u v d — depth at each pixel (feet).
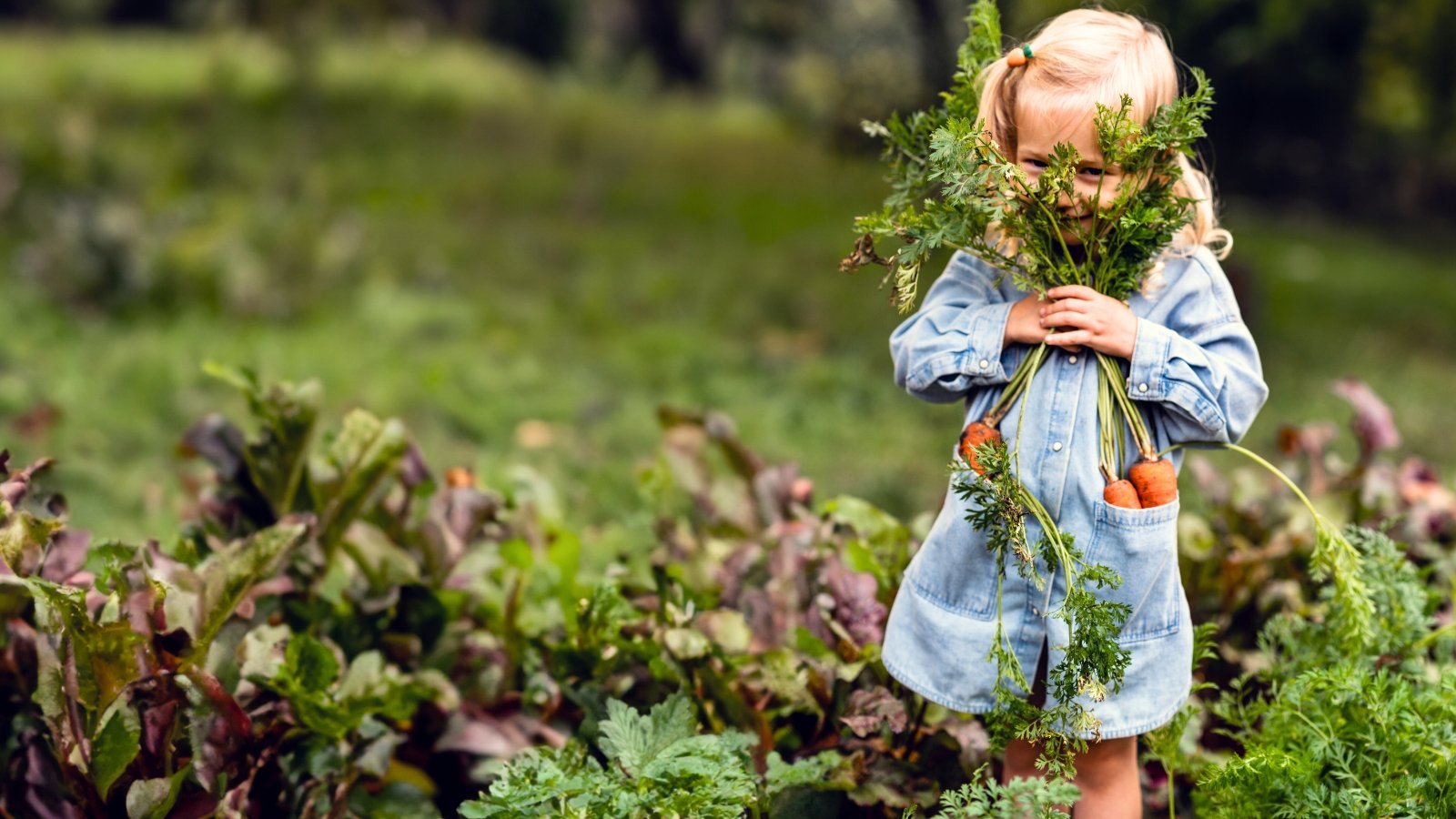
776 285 36.29
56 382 21.84
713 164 60.44
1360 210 61.21
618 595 10.01
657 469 12.07
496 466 19.02
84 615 7.74
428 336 28.14
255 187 43.65
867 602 9.60
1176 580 8.18
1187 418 7.92
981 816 7.59
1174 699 8.20
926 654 8.34
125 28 102.27
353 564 10.46
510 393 23.53
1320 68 40.65
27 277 27.68
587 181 52.39
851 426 23.06
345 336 27.17
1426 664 9.68
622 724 8.05
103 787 7.93
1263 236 52.16
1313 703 8.61
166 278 27.96
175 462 18.47
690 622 9.43
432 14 92.94
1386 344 33.86
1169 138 7.29
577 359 27.04
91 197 30.81
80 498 16.37
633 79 91.45
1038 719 7.72
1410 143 56.54
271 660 8.94
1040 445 7.95
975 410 8.29
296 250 30.73
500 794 7.45
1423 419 25.61
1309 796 7.87
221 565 8.75
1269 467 8.27
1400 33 38.34
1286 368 29.27
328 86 63.26
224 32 59.98
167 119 56.59
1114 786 8.39
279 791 8.77
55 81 63.52
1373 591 8.94
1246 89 43.83
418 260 35.50
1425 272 48.65
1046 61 7.80
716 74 95.61
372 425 10.28
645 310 32.42
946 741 9.10
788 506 11.85
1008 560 8.06
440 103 64.75
